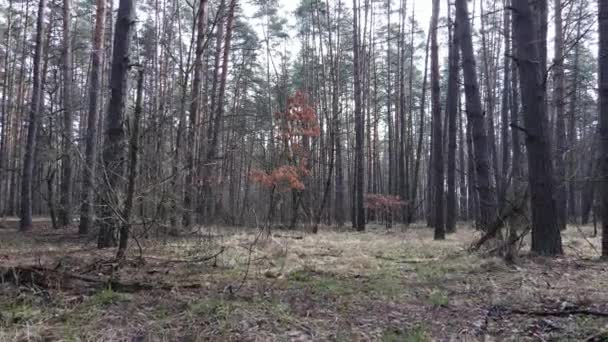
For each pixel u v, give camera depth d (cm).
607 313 439
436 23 1428
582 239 1230
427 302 504
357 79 1911
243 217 1496
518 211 834
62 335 372
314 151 2489
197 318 418
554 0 1686
